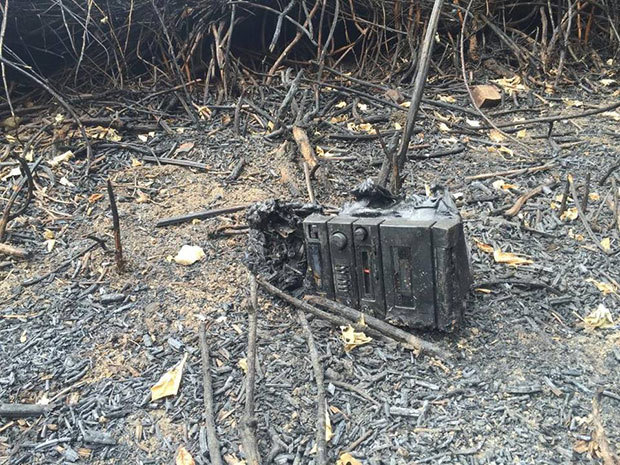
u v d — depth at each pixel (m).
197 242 0.91
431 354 0.68
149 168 1.12
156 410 0.64
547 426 0.59
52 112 1.30
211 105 1.32
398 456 0.57
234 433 0.60
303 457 0.57
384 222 0.68
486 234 0.90
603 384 0.63
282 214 0.78
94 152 1.16
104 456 0.60
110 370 0.70
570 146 1.17
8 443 0.62
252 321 0.69
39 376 0.69
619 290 0.77
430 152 1.18
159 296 0.80
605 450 0.54
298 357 0.69
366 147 1.20
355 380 0.65
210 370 0.68
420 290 0.67
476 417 0.60
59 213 0.99
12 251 0.89
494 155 1.16
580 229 0.91
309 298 0.75
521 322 0.72
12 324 0.77
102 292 0.82
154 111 1.29
